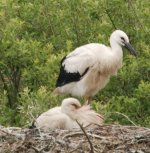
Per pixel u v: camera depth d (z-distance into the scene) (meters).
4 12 19.36
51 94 17.39
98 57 18.34
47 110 16.25
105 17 19.50
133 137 13.80
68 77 18.45
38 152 13.41
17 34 19.14
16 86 18.81
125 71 18.12
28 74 18.11
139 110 17.45
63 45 19.23
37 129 14.00
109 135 14.07
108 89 18.64
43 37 19.30
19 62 18.45
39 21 19.59
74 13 19.34
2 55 18.50
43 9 19.58
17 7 19.47
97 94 19.05
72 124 15.34
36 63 18.20
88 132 14.12
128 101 17.30
